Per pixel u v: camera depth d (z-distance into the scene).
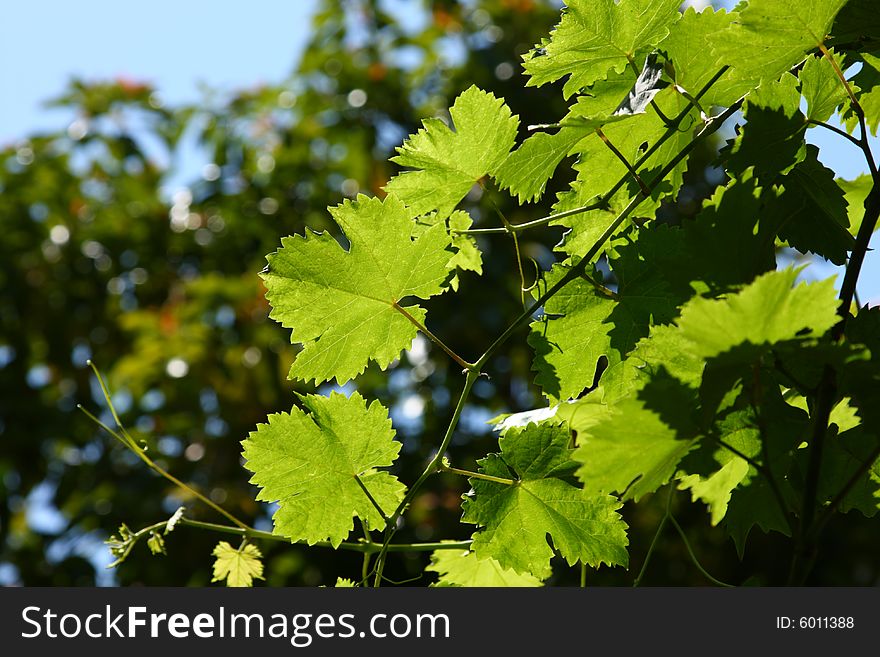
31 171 5.94
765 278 0.77
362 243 1.18
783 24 1.02
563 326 1.27
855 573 4.02
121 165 6.11
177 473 4.72
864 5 1.01
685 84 1.22
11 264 5.66
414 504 4.17
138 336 5.42
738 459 1.20
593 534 1.23
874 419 0.86
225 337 5.09
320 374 1.22
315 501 1.24
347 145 5.55
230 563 1.31
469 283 4.43
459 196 1.31
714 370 0.84
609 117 1.17
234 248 5.59
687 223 0.94
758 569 3.72
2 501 5.12
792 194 1.09
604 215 1.30
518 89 4.93
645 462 0.89
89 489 5.00
